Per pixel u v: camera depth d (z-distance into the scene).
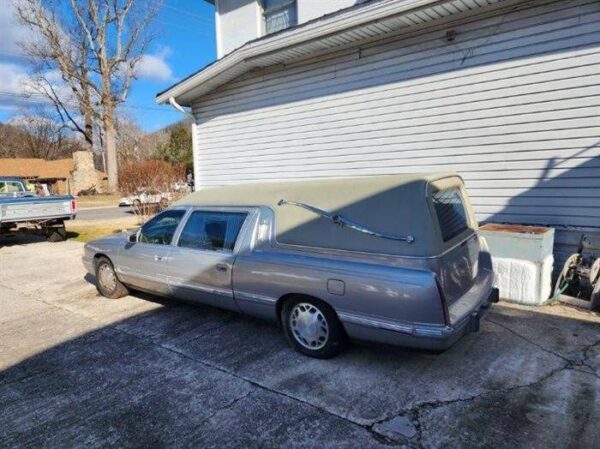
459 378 3.20
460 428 2.62
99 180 42.19
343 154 7.42
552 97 5.36
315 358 3.59
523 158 5.64
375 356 3.59
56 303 5.63
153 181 17.80
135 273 5.04
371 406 2.88
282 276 3.57
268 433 2.65
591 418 2.66
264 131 8.53
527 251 4.77
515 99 5.62
